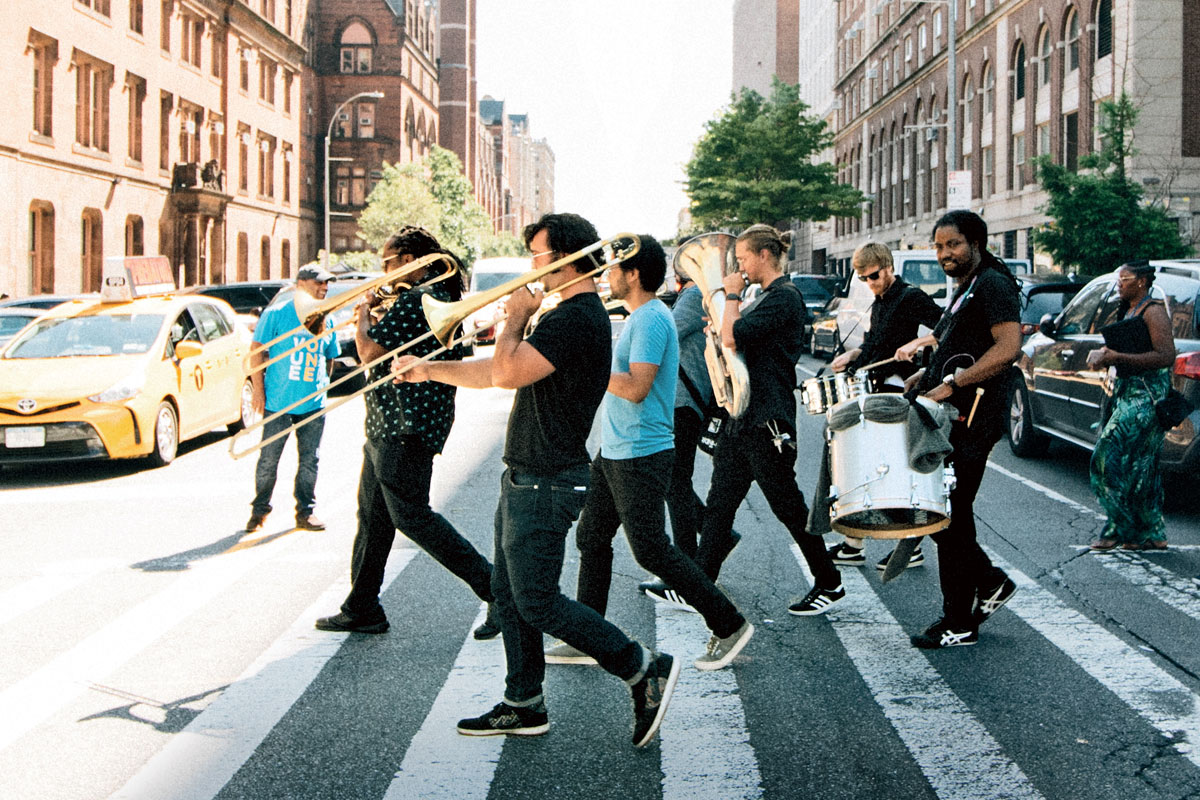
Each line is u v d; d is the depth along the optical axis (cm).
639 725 418
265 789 391
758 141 5300
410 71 6619
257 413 827
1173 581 667
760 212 5288
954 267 535
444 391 536
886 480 496
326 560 739
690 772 403
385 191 5472
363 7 6278
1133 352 726
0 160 2952
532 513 417
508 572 427
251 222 4897
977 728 443
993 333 518
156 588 671
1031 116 3838
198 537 815
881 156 6044
